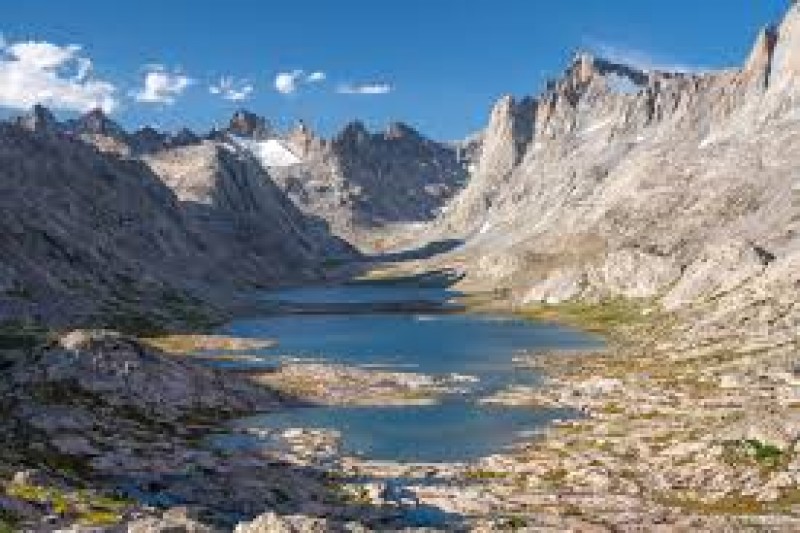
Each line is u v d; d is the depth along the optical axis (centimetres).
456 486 14525
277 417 19825
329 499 13688
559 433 17938
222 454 16238
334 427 18825
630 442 16588
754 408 18062
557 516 12719
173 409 19225
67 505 10938
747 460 14500
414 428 18675
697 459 15025
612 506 13212
